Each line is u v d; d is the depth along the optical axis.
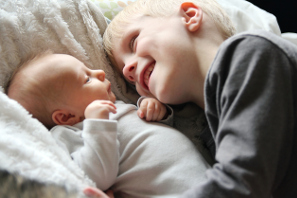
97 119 0.78
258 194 0.56
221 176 0.59
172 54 0.85
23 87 0.87
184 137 0.87
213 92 0.71
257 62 0.63
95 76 0.94
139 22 0.97
